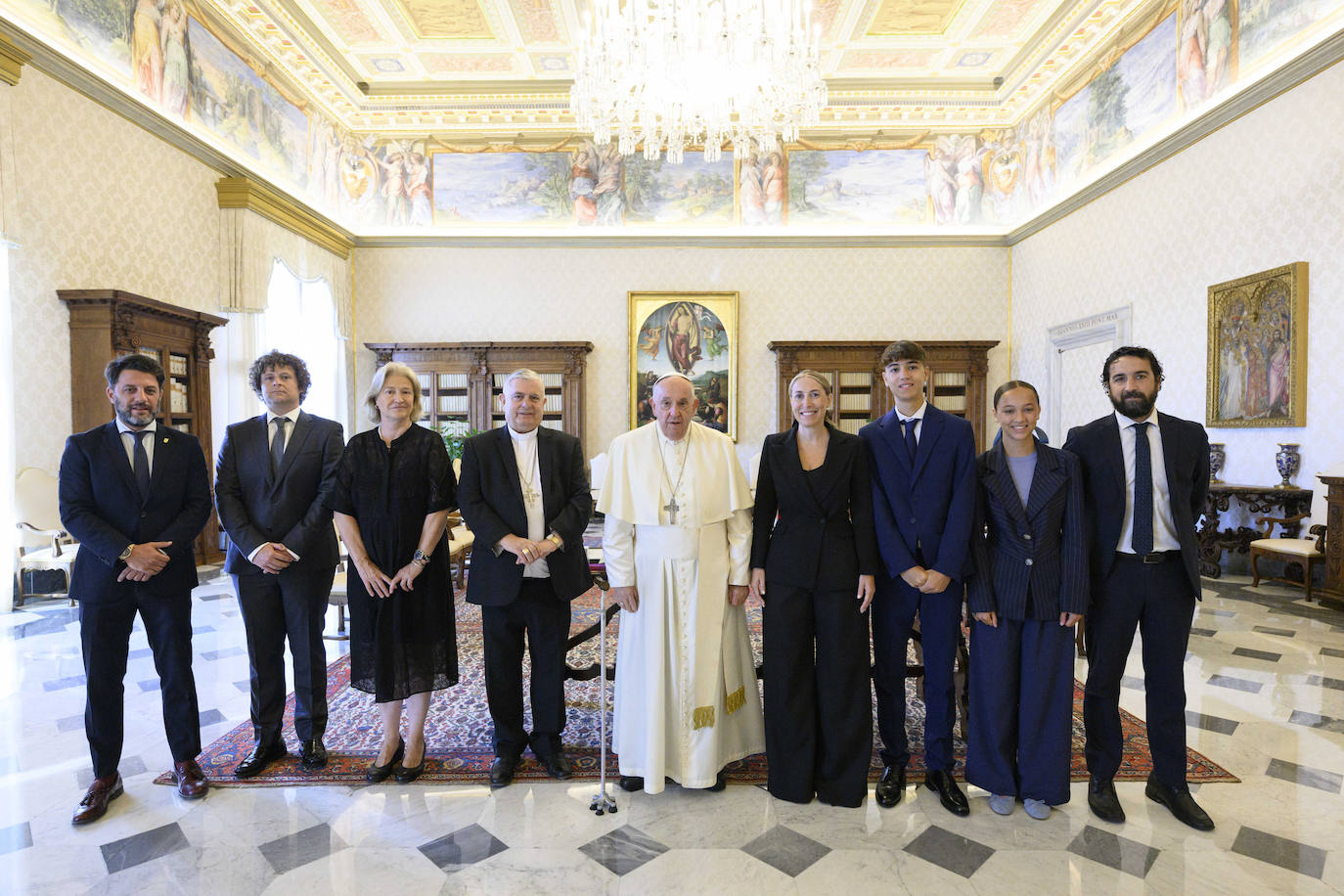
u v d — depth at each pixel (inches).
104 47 302.0
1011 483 120.1
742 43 305.7
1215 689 178.9
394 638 131.9
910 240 524.1
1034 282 492.4
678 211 530.9
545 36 425.7
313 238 465.4
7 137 255.8
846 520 127.3
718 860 108.7
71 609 258.8
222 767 139.9
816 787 128.3
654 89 320.2
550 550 131.0
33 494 262.7
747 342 530.9
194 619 254.8
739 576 131.4
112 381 124.6
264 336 402.9
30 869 106.4
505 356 522.0
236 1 371.6
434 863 108.3
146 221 324.8
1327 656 204.4
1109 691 120.1
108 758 125.2
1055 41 416.8
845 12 399.5
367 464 132.6
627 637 132.1
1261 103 302.7
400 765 140.4
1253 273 309.3
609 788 132.6
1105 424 121.0
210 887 102.3
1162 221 365.4
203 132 366.6
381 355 520.7
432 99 491.8
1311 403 282.7
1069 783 120.3
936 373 520.4
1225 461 325.1
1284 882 101.8
